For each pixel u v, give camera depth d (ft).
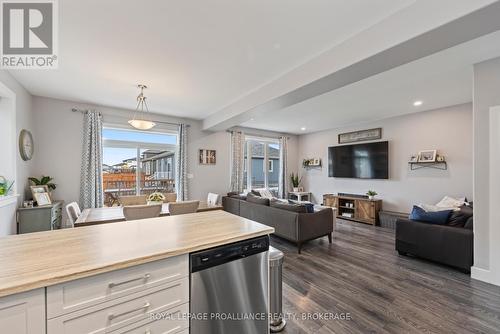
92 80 10.47
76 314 2.97
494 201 7.91
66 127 13.58
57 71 9.50
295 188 23.97
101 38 7.16
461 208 11.19
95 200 13.98
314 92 9.46
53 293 2.83
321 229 12.33
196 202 9.97
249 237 4.70
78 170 13.91
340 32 6.81
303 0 5.53
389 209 17.57
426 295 7.36
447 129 14.58
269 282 5.56
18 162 10.53
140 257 3.40
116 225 5.37
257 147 23.49
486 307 6.68
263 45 7.55
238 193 18.66
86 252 3.59
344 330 5.79
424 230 9.86
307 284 8.16
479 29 5.14
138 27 6.62
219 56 8.27
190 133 18.30
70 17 6.17
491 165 7.94
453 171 14.32
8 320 2.59
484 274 8.16
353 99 13.01
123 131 15.80
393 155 17.39
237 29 6.71
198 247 4.00
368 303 6.97
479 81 8.31
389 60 6.70
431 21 5.17
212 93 12.17
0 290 2.47
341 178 21.29
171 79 10.36
